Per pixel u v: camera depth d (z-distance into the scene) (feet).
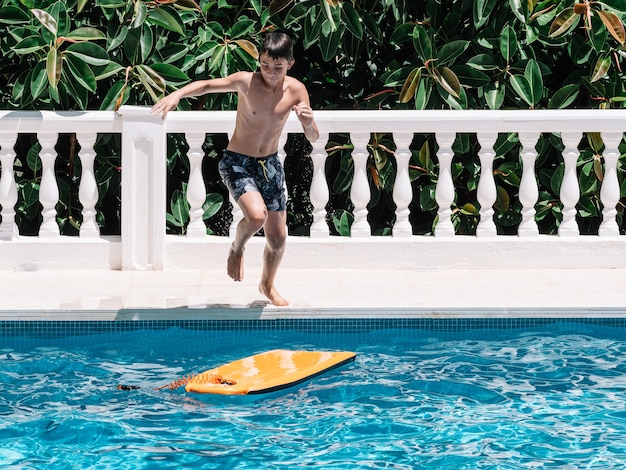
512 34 30.99
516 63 31.81
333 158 35.17
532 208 30.09
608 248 29.68
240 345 24.61
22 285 27.35
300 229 33.94
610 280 28.27
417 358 23.38
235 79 23.49
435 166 33.65
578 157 31.09
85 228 29.58
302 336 25.20
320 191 29.63
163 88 29.94
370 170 32.60
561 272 29.25
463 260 29.58
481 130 29.22
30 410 19.88
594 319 25.38
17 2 30.68
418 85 30.73
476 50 32.30
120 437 18.49
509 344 24.39
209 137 34.19
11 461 17.40
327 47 30.89
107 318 24.86
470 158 33.04
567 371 22.34
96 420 19.33
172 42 31.53
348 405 20.33
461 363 22.94
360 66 34.65
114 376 22.07
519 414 19.76
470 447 18.10
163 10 30.19
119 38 30.37
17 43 29.96
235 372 21.85
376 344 24.62
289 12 30.89
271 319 25.18
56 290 26.84
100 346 24.30
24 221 33.32
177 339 24.81
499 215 32.94
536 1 31.35
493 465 17.28
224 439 18.49
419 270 29.50
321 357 22.89
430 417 19.62
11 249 28.99
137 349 24.11
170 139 31.83
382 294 26.63
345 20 30.71
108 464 17.30
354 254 29.50
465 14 32.78
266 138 23.80
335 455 17.75
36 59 31.68
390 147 32.07
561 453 17.80
